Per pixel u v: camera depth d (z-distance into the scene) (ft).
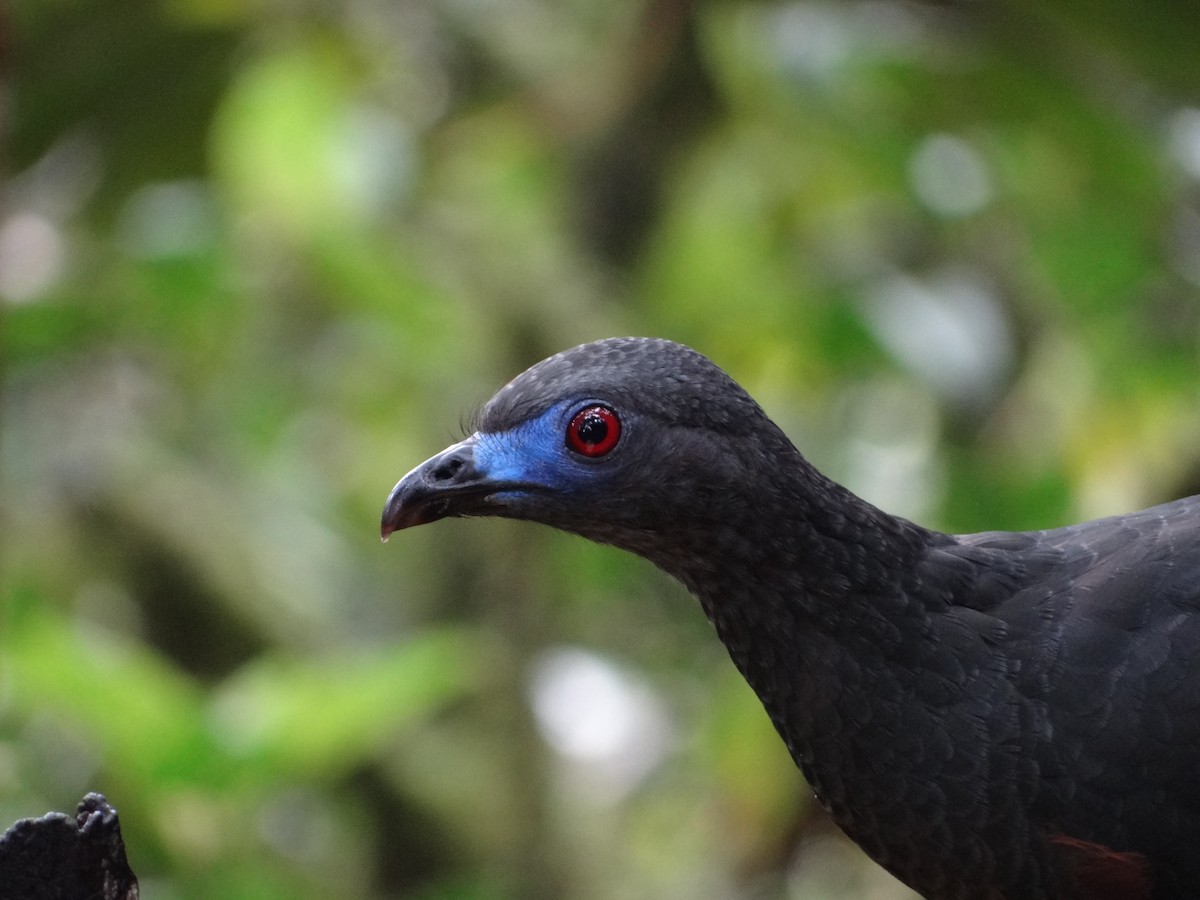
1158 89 36.29
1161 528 21.84
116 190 39.22
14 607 31.19
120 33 37.27
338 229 37.55
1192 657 20.70
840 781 21.81
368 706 29.81
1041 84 35.70
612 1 40.88
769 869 38.86
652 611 44.45
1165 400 34.83
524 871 38.58
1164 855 20.75
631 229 41.04
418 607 41.32
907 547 21.84
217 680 40.04
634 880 39.78
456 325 39.96
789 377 40.24
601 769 42.14
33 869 17.43
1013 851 21.13
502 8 41.32
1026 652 21.24
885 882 40.45
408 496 21.91
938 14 36.91
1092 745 20.77
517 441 21.77
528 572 40.60
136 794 30.94
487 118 40.40
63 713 31.24
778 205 39.60
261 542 41.37
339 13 38.70
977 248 39.52
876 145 36.86
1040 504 34.22
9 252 39.09
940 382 35.06
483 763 39.27
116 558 39.81
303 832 38.58
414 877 38.52
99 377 41.47
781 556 21.49
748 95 38.19
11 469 39.45
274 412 42.73
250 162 38.11
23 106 37.50
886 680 21.44
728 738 37.45
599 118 40.14
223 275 38.34
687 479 21.33
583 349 22.12
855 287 36.19
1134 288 34.86
